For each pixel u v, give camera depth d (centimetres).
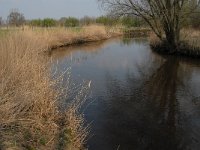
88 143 827
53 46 2733
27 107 793
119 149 809
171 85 1480
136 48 2939
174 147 834
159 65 2002
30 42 1342
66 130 784
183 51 2381
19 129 685
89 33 3716
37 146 658
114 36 4472
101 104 1155
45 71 1005
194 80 1577
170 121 1009
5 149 580
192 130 944
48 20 4722
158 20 2541
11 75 802
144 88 1419
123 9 2595
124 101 1211
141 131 926
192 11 2470
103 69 1830
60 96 1034
